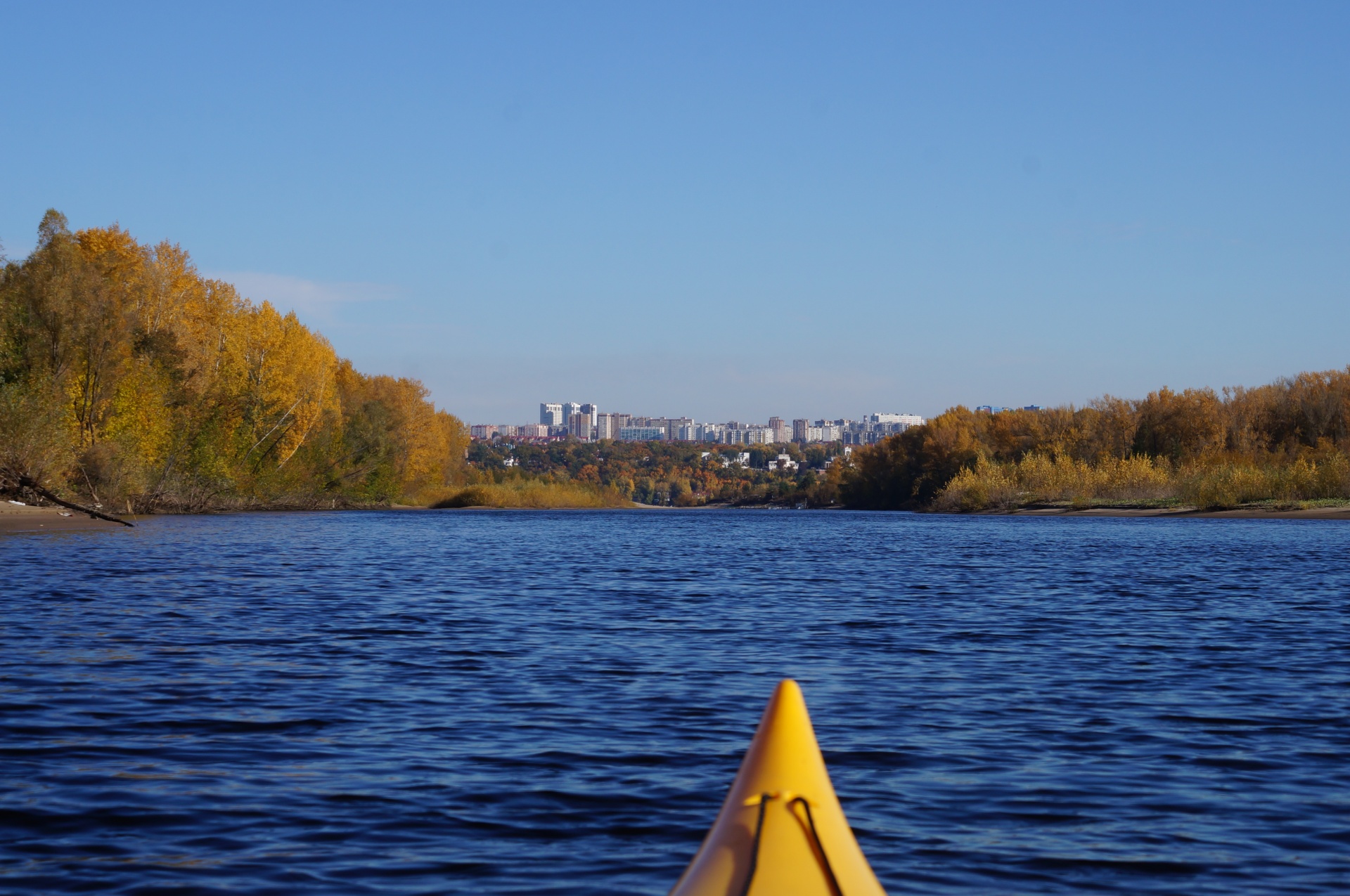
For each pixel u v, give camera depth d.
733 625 16.61
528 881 5.38
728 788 7.16
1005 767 7.83
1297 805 6.89
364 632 15.25
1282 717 9.70
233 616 16.97
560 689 10.91
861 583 25.23
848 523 80.38
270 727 8.97
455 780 7.31
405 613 17.80
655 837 6.11
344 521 68.12
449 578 25.88
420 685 11.03
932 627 16.61
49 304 52.50
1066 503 92.62
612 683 11.27
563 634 15.38
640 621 17.09
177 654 12.91
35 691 10.41
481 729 8.95
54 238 54.62
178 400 63.34
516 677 11.61
